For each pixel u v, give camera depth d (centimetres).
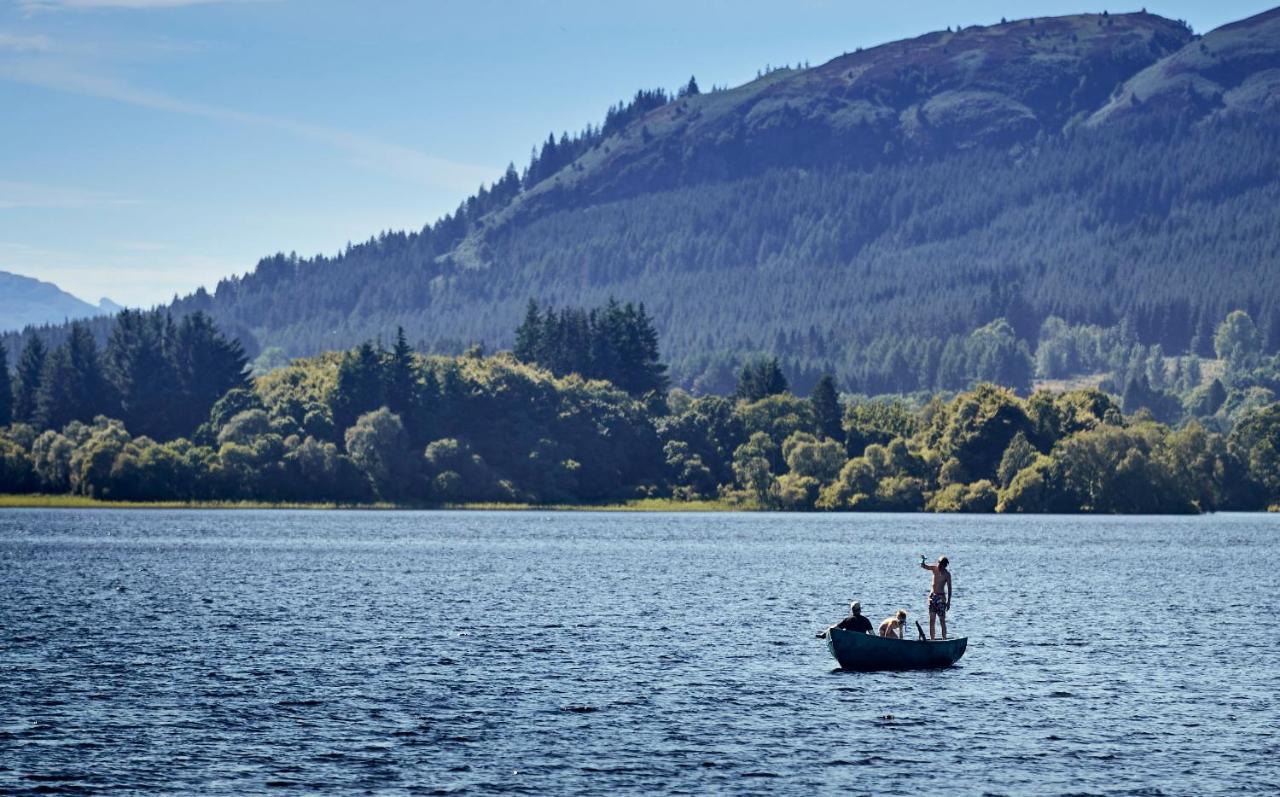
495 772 6281
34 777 6138
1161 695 7944
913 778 6234
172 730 6975
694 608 12112
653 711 7469
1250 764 6456
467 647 9612
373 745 6712
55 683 8119
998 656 9312
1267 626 10988
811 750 6675
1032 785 6134
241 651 9394
